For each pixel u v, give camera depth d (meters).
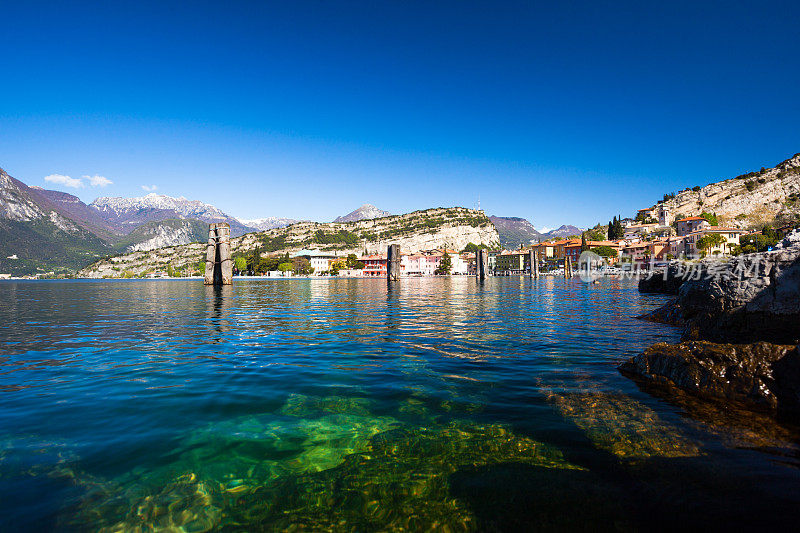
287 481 4.21
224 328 15.70
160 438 5.20
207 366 9.16
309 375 8.32
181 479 4.23
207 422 5.75
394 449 4.89
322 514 3.66
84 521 3.51
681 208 196.88
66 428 5.52
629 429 5.40
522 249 172.00
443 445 4.98
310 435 5.30
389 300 31.58
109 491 3.98
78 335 13.95
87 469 4.39
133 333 14.43
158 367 9.06
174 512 3.66
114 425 5.64
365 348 11.29
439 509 3.71
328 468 4.47
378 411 6.18
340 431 5.43
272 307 25.56
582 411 6.11
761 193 179.75
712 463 4.44
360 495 3.95
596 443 4.99
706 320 10.71
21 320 18.64
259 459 4.66
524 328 15.12
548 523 3.45
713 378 6.95
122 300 33.47
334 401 6.66
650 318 17.36
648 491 3.90
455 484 4.11
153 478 4.23
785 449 4.79
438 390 7.23
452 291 45.28
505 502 3.78
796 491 3.86
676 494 3.84
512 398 6.75
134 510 3.68
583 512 3.58
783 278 8.84
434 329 15.05
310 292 46.28
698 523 3.39
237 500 3.88
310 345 11.80
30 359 9.98
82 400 6.72
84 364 9.40
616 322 16.64
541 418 5.83
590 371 8.55
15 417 5.93
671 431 5.32
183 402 6.62
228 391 7.21
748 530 3.29
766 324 9.05
